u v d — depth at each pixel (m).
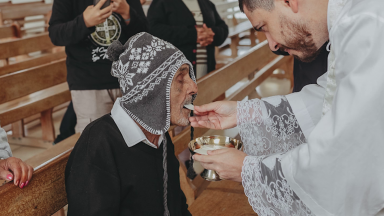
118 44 1.39
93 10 2.49
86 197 1.32
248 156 1.42
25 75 3.29
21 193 1.29
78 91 2.82
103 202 1.31
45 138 4.22
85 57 2.75
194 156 1.49
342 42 1.18
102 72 2.78
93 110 2.83
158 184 1.49
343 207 1.20
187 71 1.45
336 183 1.17
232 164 1.43
